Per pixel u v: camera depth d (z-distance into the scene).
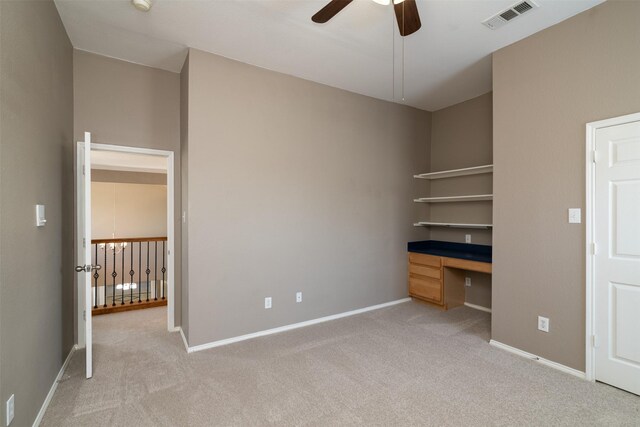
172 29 2.70
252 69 3.32
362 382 2.42
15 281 1.64
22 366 1.72
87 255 2.49
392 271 4.44
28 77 1.85
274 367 2.66
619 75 2.29
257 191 3.34
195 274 2.99
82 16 2.52
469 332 3.42
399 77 3.65
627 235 2.27
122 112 3.23
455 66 3.38
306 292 3.68
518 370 2.59
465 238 4.42
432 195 4.86
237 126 3.22
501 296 3.02
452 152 4.57
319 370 2.61
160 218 8.98
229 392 2.29
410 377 2.49
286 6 2.40
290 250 3.56
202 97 3.03
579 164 2.49
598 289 2.40
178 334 3.40
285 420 1.99
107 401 2.18
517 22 2.59
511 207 2.94
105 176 7.34
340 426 1.93
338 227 3.94
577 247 2.51
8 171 1.57
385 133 4.37
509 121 2.95
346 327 3.58
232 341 3.18
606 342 2.36
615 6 2.30
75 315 3.05
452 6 2.38
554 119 2.64
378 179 4.30
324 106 3.82
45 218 2.15
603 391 2.29
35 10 1.97
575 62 2.51
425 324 3.66
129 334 3.39
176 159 3.49
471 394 2.26
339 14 2.49
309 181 3.70
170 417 2.01
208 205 3.06
